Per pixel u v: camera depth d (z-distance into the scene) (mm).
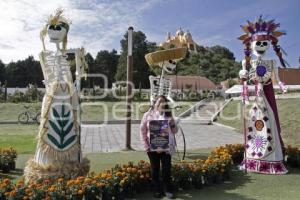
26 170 6301
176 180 6363
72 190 5332
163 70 8750
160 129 6051
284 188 6586
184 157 9445
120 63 54906
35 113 23016
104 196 5562
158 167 6164
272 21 8039
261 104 7898
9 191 5301
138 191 6219
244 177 7355
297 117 16688
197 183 6496
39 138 6316
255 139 7875
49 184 5566
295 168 8203
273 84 8086
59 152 6227
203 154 10492
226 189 6508
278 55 8109
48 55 6461
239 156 8586
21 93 34688
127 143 11570
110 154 10422
